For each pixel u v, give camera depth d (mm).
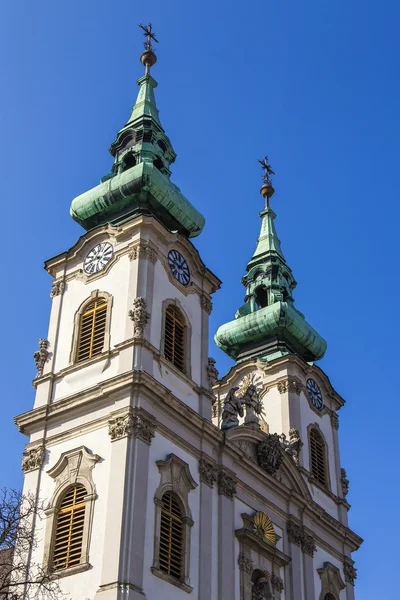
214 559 44938
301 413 59969
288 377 60375
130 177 53094
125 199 53406
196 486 45688
